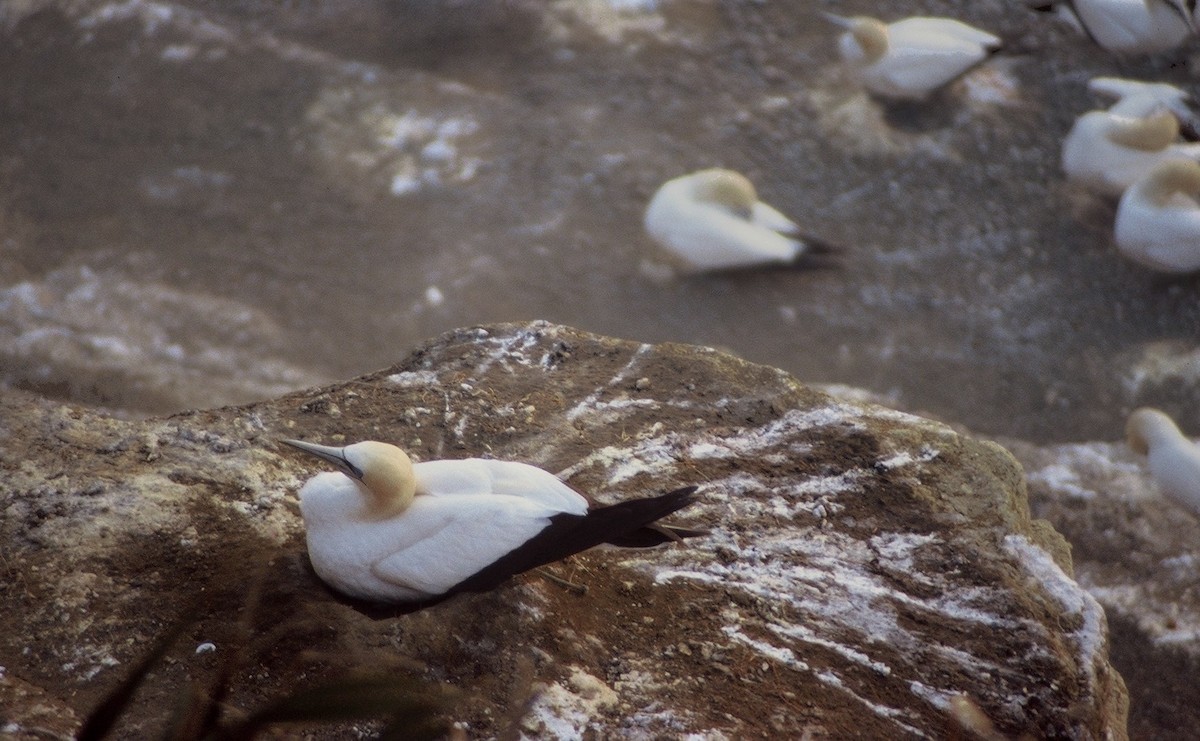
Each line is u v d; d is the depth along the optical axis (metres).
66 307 12.94
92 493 6.17
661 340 13.16
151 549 5.90
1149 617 10.38
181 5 17.66
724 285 13.82
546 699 5.36
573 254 14.11
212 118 15.77
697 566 6.29
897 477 7.02
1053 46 17.48
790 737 5.44
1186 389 12.85
